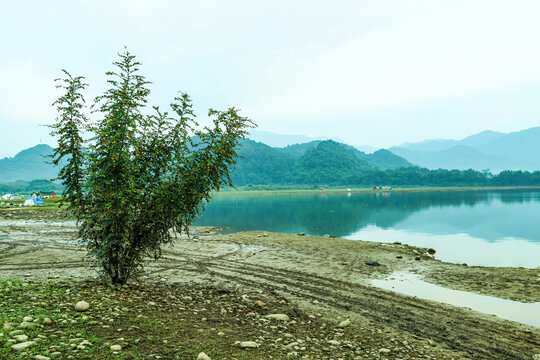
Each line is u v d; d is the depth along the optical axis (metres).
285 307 11.16
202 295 11.58
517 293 13.71
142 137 11.29
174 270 16.36
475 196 155.25
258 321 9.25
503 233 42.00
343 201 128.88
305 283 14.73
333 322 9.98
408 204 104.50
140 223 11.04
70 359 5.47
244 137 11.72
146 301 9.57
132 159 10.94
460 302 12.52
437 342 8.84
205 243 25.91
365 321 10.23
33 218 40.88
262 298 12.07
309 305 11.61
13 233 28.22
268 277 15.61
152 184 11.20
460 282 15.43
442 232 42.78
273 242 26.98
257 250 23.06
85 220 10.63
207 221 55.03
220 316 9.22
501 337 9.29
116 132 10.03
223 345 6.99
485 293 13.73
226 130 11.62
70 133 10.21
